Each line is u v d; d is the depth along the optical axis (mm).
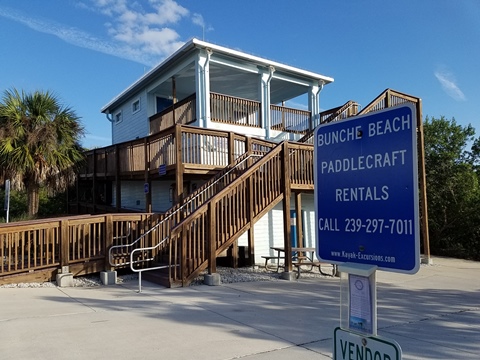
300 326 5668
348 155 2334
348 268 2209
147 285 8859
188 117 14312
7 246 8438
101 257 9344
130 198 17938
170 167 11219
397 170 2076
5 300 7145
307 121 17156
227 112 14469
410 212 2004
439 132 21594
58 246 8984
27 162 13141
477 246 19250
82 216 9562
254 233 13242
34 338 5008
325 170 2471
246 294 7941
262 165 10016
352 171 2305
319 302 7277
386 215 2113
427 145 21016
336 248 2363
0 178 13391
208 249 9016
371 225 2180
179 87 17625
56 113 14367
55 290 8164
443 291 9133
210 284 8867
